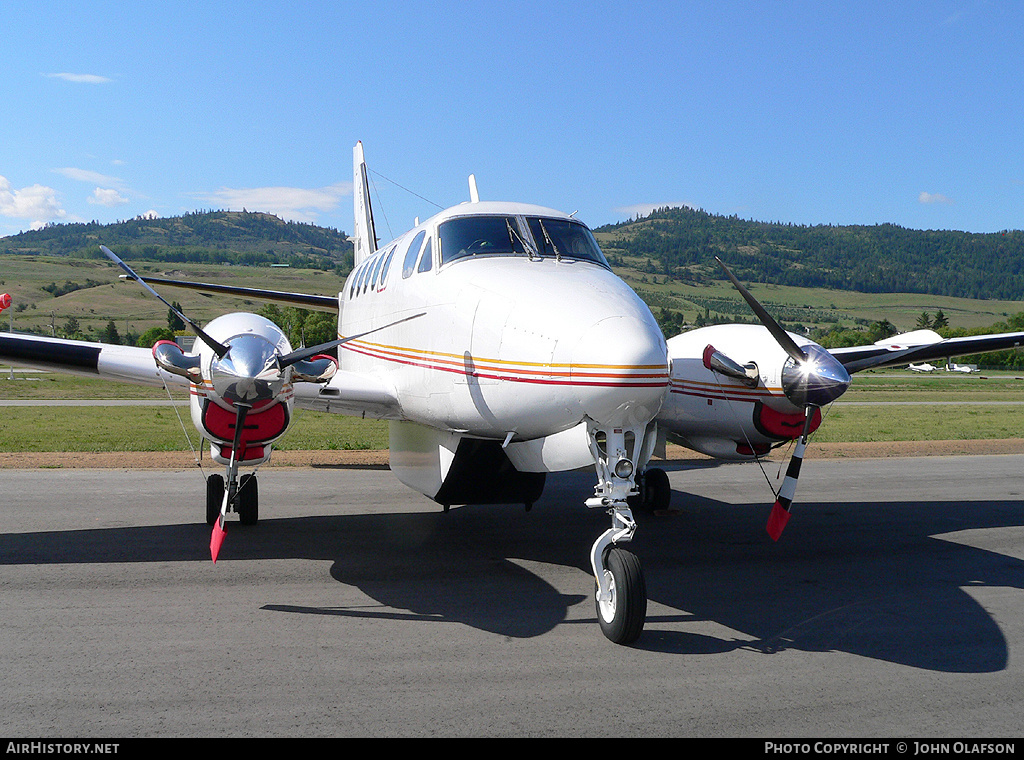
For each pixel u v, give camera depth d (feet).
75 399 120.88
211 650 16.65
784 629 18.61
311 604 20.08
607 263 23.16
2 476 40.45
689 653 16.92
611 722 13.43
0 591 20.62
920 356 28.73
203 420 22.70
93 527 28.53
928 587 22.45
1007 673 15.90
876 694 14.78
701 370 27.35
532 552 26.08
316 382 22.59
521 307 19.22
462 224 23.27
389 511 33.01
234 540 27.09
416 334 23.67
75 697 14.15
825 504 36.63
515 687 14.89
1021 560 25.84
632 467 18.22
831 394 22.80
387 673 15.51
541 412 18.51
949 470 49.08
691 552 26.73
